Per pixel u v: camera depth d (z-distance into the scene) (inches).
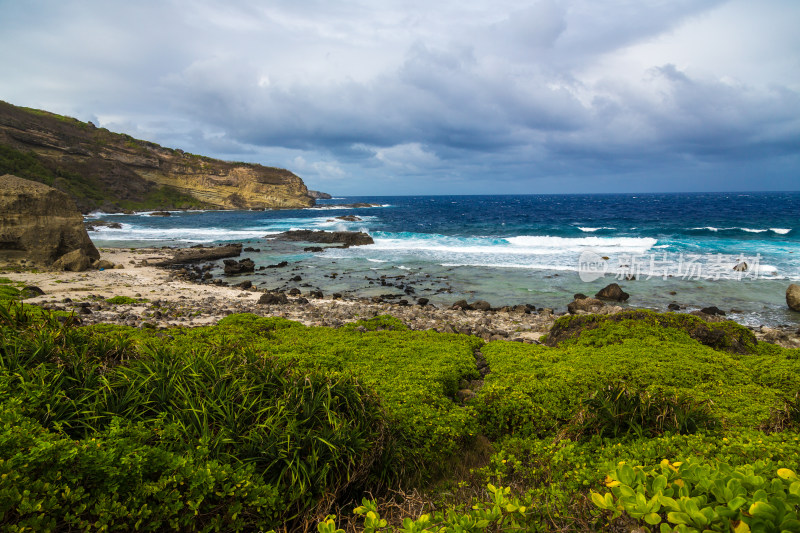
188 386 194.4
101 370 201.3
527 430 261.0
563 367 354.3
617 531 123.9
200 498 137.3
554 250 1481.3
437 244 1696.6
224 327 478.0
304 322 648.4
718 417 232.8
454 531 106.3
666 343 422.3
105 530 120.6
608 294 893.8
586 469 167.9
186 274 1140.5
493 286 1037.2
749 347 461.4
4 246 1035.9
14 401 154.9
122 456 137.7
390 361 381.1
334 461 173.8
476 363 408.2
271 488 155.4
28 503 112.0
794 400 237.5
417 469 208.1
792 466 138.5
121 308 664.4
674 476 96.7
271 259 1470.2
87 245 1157.7
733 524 78.4
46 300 676.7
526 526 124.9
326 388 207.6
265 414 192.1
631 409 224.8
